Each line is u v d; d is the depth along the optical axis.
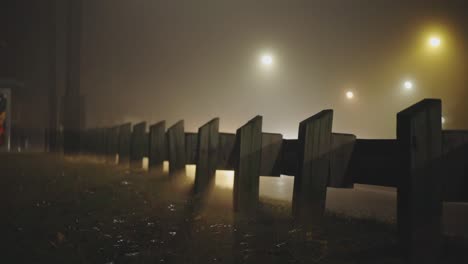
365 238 4.74
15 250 4.57
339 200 10.88
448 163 3.68
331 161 5.01
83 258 4.36
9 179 10.69
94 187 9.35
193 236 5.13
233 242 4.82
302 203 4.97
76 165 14.27
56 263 4.23
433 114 3.62
